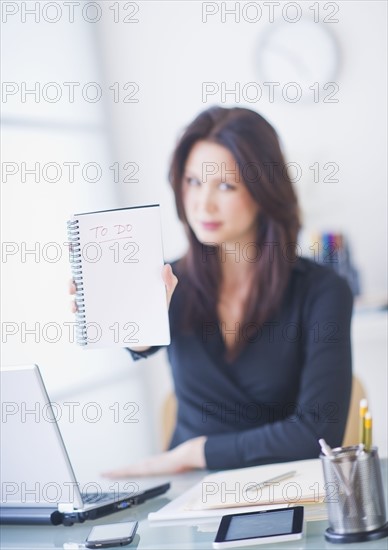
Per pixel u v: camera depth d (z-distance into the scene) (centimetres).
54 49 346
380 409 358
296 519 131
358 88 359
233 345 217
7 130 311
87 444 335
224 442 199
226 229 219
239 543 124
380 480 126
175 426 230
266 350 215
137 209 151
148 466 202
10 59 317
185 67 379
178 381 223
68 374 327
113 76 381
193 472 199
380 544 119
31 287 309
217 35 374
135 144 383
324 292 213
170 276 159
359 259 357
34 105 329
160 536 138
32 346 307
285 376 215
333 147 361
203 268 220
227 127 220
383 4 355
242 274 220
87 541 135
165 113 382
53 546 140
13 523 154
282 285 214
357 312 340
